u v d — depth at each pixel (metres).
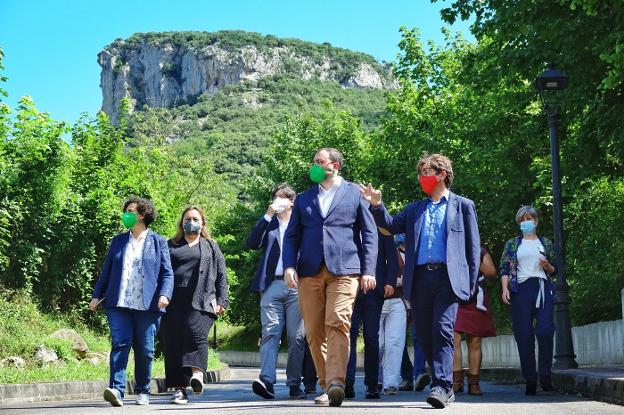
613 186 22.30
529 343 9.38
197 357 8.91
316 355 7.51
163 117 49.50
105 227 20.19
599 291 18.91
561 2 14.78
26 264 17.94
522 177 25.52
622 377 8.16
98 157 22.47
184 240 9.23
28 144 18.30
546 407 7.16
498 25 19.09
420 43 34.28
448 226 7.03
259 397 9.88
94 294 8.55
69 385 12.04
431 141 30.78
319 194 7.38
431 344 7.04
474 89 22.22
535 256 9.45
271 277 9.52
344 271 7.14
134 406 8.33
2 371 12.52
